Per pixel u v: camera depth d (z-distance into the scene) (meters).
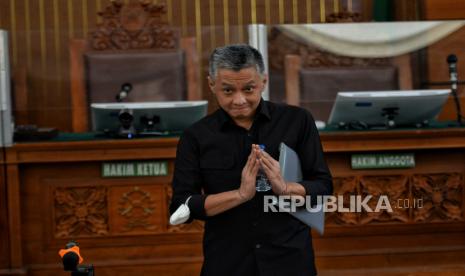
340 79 10.89
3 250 9.79
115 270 9.91
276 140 6.30
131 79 11.14
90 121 10.80
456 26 10.80
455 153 10.23
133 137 9.98
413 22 10.91
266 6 13.28
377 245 10.19
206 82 10.91
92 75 10.98
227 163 6.25
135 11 11.27
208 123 6.38
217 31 10.79
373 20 13.39
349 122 10.32
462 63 10.77
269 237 6.25
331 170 10.09
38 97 10.55
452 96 10.64
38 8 13.42
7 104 9.66
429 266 10.20
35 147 9.69
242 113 6.13
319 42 10.81
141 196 9.96
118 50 11.16
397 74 11.00
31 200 9.88
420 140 9.98
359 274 9.99
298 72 10.77
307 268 6.30
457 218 10.23
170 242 10.02
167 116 10.09
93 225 9.94
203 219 6.21
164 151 9.83
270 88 10.70
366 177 10.12
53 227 9.92
